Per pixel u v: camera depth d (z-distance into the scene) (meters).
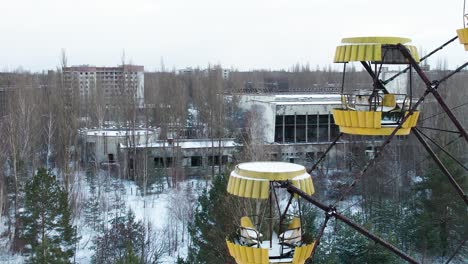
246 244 10.59
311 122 65.44
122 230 36.34
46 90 83.62
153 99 88.12
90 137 68.19
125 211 48.69
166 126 72.38
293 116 65.00
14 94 69.00
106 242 35.53
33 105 63.31
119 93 83.88
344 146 52.62
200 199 31.89
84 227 45.34
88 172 60.78
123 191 56.91
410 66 11.83
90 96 95.56
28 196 35.22
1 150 51.12
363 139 49.69
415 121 11.84
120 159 64.62
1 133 58.34
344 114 11.78
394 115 12.03
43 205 35.19
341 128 12.16
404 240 37.75
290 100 68.38
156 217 48.69
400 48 11.30
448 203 36.34
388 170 45.06
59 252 30.81
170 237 43.44
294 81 136.00
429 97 49.38
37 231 35.28
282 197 23.86
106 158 66.00
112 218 44.81
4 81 86.38
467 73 70.75
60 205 35.84
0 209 45.28
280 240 10.52
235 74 142.88
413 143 47.41
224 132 70.19
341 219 10.96
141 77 118.12
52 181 35.97
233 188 10.28
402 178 45.09
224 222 27.83
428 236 36.62
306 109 65.12
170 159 66.69
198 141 70.44
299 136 65.38
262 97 72.31
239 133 57.44
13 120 55.69
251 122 53.75
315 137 65.62
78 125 71.00
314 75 136.38
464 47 12.93
